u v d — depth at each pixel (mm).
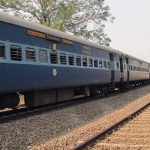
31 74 15977
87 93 24391
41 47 17062
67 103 20750
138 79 43719
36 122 13320
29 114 15148
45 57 17422
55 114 15539
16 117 14156
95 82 24609
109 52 28875
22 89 15312
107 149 8906
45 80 17266
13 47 14664
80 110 17719
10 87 14375
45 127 12719
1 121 13078
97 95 26938
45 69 17266
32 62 16109
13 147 9688
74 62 21000
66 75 19688
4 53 14055
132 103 22578
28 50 15836
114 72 29938
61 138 10812
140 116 15211
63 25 43875
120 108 20500
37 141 10617
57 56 18781
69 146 9445
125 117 13672
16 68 14773
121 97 26672
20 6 41844
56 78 18469
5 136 10781
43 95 17906
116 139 10172
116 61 31031
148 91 36531
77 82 21312
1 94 14664
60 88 19828
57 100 19469
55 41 18609
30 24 16219
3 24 14062
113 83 30484
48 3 42656
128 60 36656
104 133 10641
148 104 19578
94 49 24906
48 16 43219
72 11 43094
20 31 15273
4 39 14078
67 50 20141
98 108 19312
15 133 11273
